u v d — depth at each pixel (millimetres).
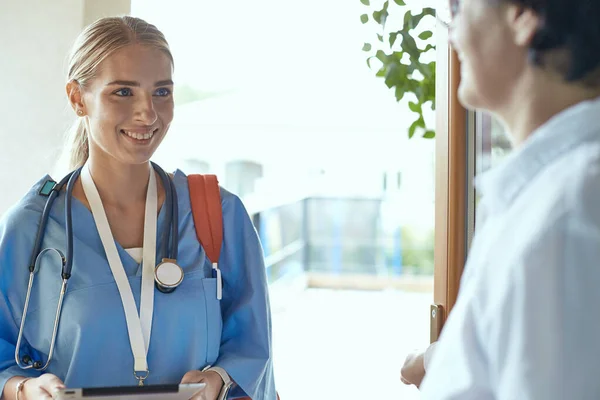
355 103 8375
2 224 1610
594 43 725
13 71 2469
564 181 693
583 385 653
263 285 1701
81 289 1536
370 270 7914
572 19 725
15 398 1490
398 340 5480
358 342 5410
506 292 692
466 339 743
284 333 5664
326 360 4941
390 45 2203
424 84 2209
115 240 1618
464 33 816
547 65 754
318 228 7945
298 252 7750
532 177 750
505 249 725
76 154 1764
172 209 1664
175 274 1564
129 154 1580
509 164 764
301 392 4297
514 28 768
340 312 6457
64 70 2412
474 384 730
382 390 4352
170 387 1258
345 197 7965
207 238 1676
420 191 7945
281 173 8195
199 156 8180
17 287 1568
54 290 1547
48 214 1614
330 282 7910
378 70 2281
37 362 1546
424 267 7898
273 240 7074
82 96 1620
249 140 8289
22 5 2457
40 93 2465
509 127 815
